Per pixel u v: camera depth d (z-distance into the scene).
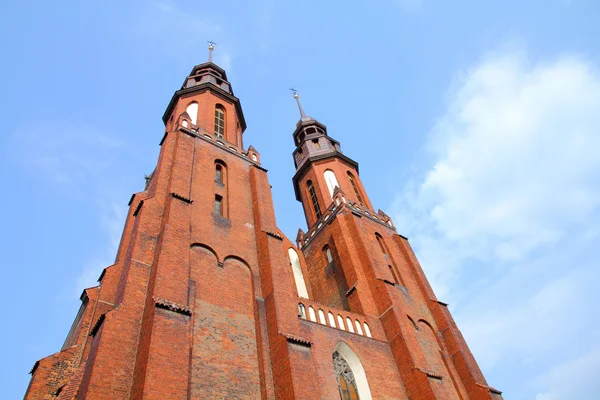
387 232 40.16
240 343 20.11
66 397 15.77
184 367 16.14
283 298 22.56
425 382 24.59
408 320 30.39
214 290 21.39
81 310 23.03
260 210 27.98
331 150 49.16
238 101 40.38
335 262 36.12
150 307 17.48
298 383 18.42
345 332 26.02
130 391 15.48
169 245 20.48
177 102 37.94
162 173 25.84
